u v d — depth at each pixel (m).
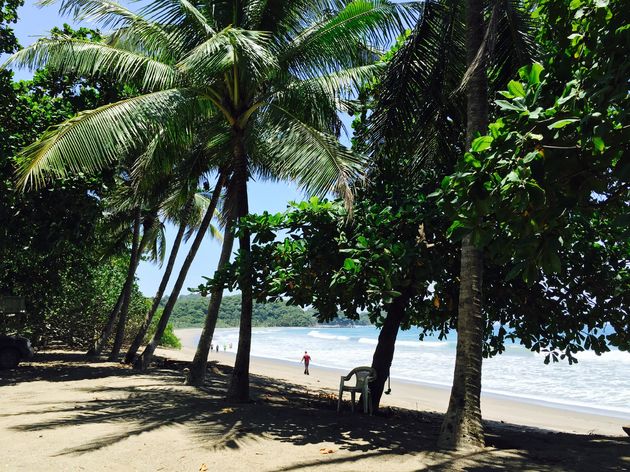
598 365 33.72
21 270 17.39
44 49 8.80
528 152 3.29
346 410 9.36
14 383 11.72
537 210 3.22
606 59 3.24
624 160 3.04
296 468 4.98
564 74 3.63
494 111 8.00
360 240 6.57
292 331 130.12
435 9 7.59
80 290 23.47
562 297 8.97
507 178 3.12
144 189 12.85
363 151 9.04
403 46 8.03
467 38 6.70
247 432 6.54
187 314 145.00
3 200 13.34
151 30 9.43
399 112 8.19
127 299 19.02
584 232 8.23
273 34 9.45
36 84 15.24
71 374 13.72
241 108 9.39
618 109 3.12
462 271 6.30
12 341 15.17
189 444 5.84
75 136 8.02
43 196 13.54
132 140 8.79
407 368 32.53
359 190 8.28
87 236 15.12
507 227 3.91
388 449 5.78
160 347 38.47
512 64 7.74
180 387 11.13
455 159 8.65
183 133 9.66
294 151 8.28
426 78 8.01
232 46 7.55
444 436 5.98
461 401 5.98
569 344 9.32
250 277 7.84
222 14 9.68
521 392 21.95
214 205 14.80
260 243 7.84
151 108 8.60
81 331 25.72
